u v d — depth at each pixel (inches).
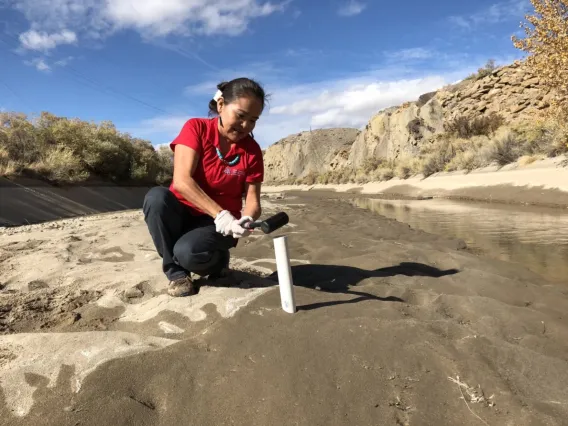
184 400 66.7
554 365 74.5
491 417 61.8
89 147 666.2
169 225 108.1
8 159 526.9
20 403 65.6
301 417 62.1
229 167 108.3
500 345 80.9
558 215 304.0
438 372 72.4
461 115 986.7
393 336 82.9
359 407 64.1
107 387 68.8
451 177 690.2
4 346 82.8
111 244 199.9
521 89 828.6
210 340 83.8
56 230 270.1
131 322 97.8
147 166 810.2
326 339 82.0
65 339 84.4
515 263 164.1
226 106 100.0
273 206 519.2
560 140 501.7
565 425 59.0
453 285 124.2
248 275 130.1
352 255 172.4
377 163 1298.0
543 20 489.1
